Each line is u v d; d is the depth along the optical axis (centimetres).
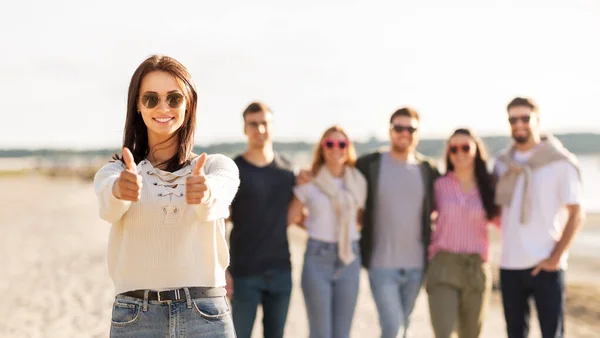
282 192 566
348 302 570
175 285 297
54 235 2142
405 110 587
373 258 588
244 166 558
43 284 1204
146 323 294
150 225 294
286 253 565
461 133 578
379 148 614
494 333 830
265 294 560
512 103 579
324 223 572
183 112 307
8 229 2398
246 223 552
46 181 10150
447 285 564
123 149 272
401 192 585
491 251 1595
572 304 1022
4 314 951
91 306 1000
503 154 597
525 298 571
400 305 582
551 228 561
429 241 591
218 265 309
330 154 579
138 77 306
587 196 3591
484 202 580
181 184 302
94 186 297
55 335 827
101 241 1944
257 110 559
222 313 304
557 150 567
